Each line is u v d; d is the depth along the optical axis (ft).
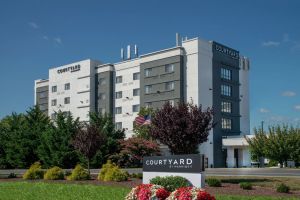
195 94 210.38
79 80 265.54
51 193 66.85
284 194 60.54
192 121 83.10
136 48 255.50
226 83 229.04
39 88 300.40
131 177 97.60
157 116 86.28
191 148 84.74
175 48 217.77
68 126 166.71
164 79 221.46
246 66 248.93
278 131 179.83
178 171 61.93
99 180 93.20
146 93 230.48
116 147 170.09
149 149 167.94
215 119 216.33
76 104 265.75
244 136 204.13
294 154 175.94
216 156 212.84
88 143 114.73
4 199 59.98
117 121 248.11
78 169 97.30
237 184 76.33
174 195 37.68
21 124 185.88
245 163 212.64
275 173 111.04
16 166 179.22
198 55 212.02
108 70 252.83
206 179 78.95
